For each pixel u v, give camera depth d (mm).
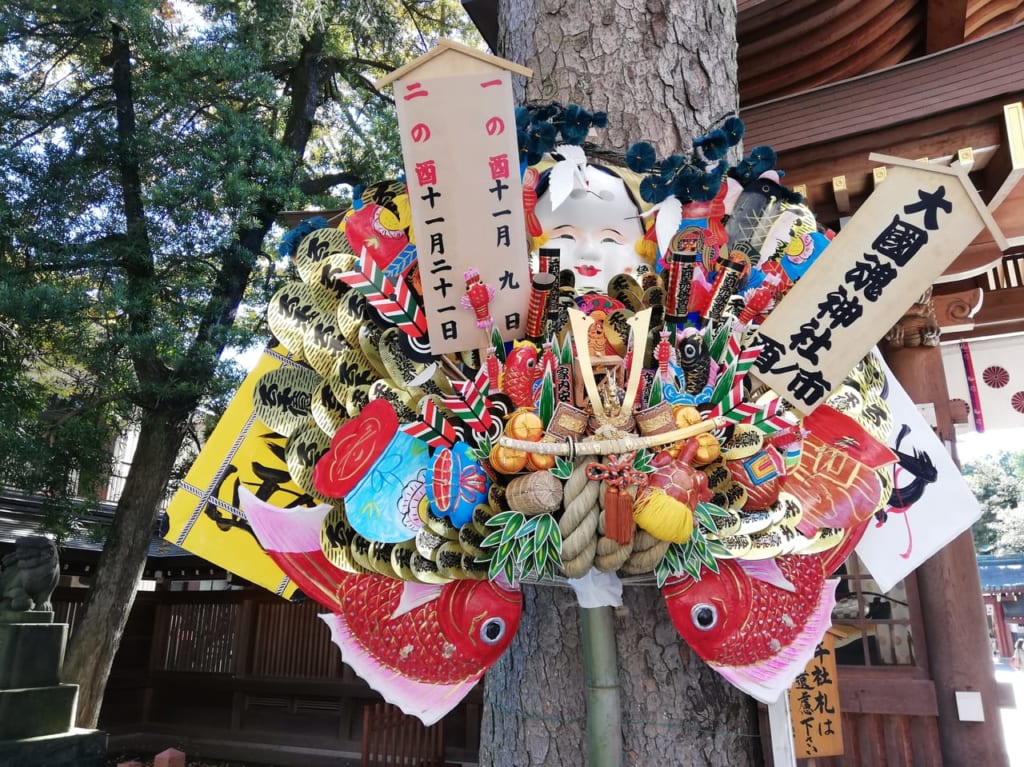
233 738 9156
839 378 1271
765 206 1488
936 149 2889
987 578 21234
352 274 1244
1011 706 3264
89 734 4797
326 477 1224
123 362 6973
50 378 8320
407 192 1305
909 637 3662
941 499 1698
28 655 4703
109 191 7652
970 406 4965
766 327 1306
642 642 1472
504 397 1280
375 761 5934
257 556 1549
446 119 1136
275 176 7785
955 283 3996
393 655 1315
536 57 1861
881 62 4762
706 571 1326
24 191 7113
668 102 1760
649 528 1110
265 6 8516
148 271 7395
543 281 1257
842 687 3500
